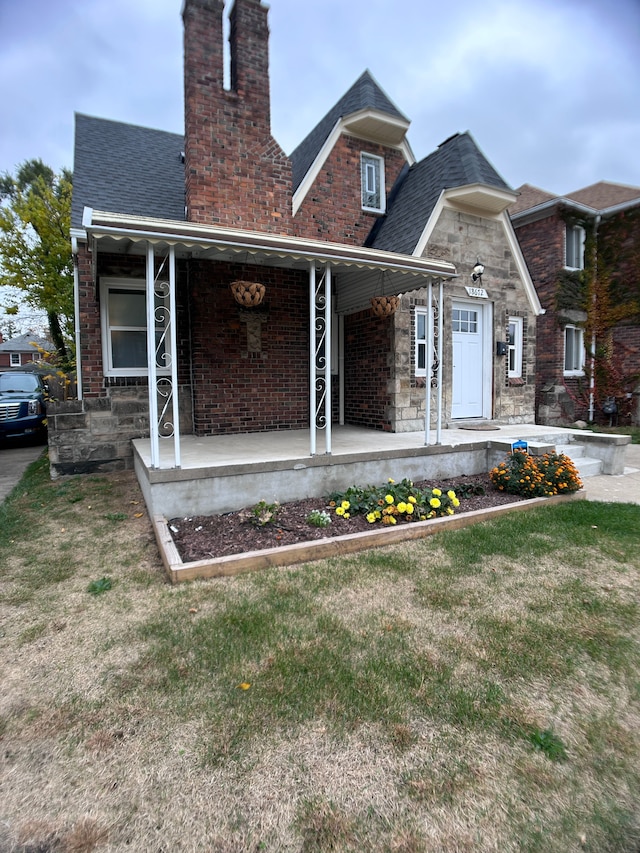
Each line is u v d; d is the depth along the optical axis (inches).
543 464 224.8
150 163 346.0
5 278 562.3
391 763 72.6
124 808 65.4
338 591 129.6
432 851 59.3
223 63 277.0
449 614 117.5
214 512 189.0
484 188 321.1
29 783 69.6
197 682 91.6
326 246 199.2
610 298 539.8
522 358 381.7
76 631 111.2
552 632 109.4
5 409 408.8
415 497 189.6
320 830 61.9
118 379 283.9
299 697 86.9
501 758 73.7
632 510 202.4
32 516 204.5
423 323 318.7
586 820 63.6
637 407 523.5
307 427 328.2
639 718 82.7
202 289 284.0
